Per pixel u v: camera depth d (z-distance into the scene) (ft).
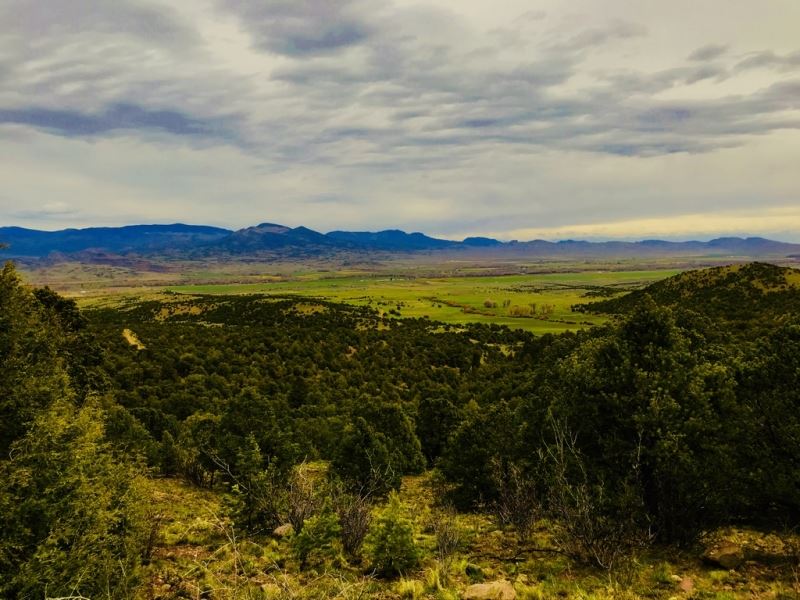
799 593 33.53
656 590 36.14
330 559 47.19
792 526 47.98
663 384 49.65
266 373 237.04
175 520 63.93
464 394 198.49
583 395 53.78
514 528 56.39
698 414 48.32
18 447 35.99
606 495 45.93
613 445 49.65
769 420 46.75
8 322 42.45
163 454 99.30
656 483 47.55
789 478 43.73
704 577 38.73
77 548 33.96
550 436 64.75
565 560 44.14
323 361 267.80
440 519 52.29
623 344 54.39
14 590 30.48
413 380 253.03
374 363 276.41
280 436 78.07
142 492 51.72
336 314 426.10
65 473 36.45
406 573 44.06
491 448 77.05
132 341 249.34
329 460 116.06
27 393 40.55
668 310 55.16
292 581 40.34
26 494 34.37
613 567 40.16
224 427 86.48
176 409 156.04
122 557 39.22
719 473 44.96
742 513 52.60
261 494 60.75
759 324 197.57
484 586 37.35
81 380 100.73
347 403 189.26
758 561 41.27
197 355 240.53
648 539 44.09
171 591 39.17
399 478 84.69
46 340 46.75
